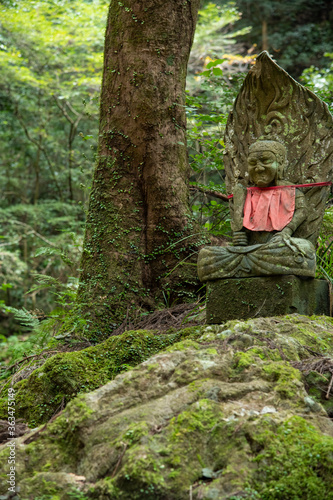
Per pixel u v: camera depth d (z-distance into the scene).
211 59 9.88
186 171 5.22
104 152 5.04
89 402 2.64
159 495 2.14
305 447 2.26
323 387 2.76
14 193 13.50
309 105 4.04
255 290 3.70
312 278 3.84
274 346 3.02
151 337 3.62
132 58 5.00
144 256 4.91
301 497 2.15
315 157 4.00
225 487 2.15
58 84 11.45
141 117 4.95
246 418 2.39
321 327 3.38
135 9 5.02
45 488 2.35
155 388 2.67
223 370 2.73
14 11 10.21
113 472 2.27
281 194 3.97
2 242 12.66
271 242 3.74
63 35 10.88
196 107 6.24
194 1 5.30
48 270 11.10
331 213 5.22
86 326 4.42
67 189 13.94
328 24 14.39
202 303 4.63
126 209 4.92
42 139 13.28
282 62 13.92
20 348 4.75
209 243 5.26
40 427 2.80
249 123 4.29
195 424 2.37
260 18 14.32
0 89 12.47
